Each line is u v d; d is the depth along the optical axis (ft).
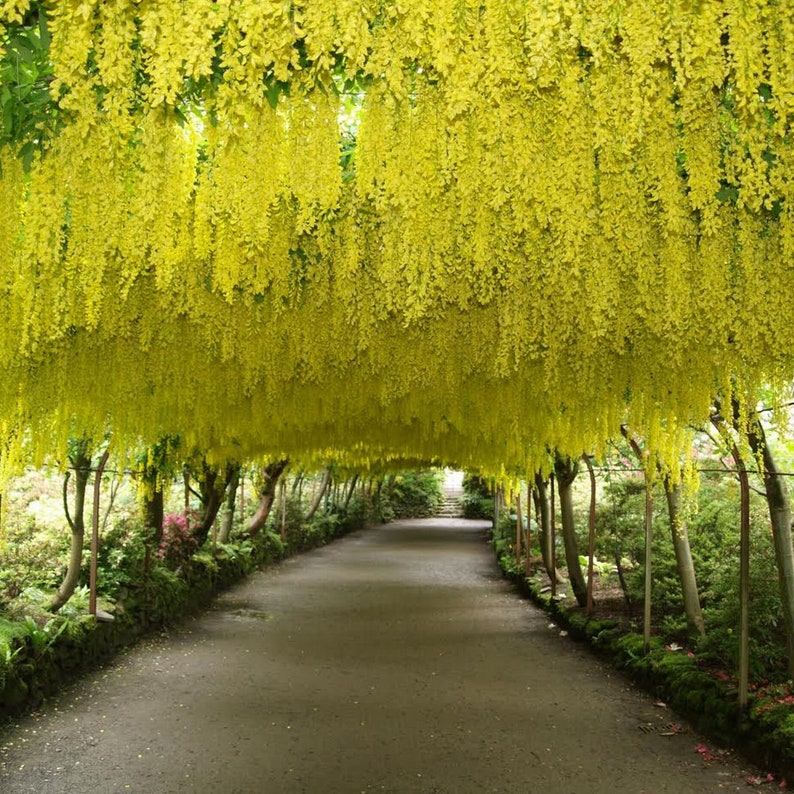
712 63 6.53
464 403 18.93
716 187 7.64
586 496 38.73
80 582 24.44
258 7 5.79
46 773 13.73
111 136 7.43
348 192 10.05
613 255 9.36
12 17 5.93
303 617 31.58
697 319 10.55
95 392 14.17
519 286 11.11
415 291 9.48
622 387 13.32
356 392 18.08
